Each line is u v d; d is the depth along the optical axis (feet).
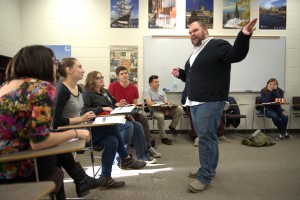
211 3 17.98
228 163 10.73
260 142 13.98
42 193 2.16
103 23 17.81
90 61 17.88
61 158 6.39
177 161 11.13
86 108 9.12
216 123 7.86
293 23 18.15
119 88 13.37
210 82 7.57
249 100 18.19
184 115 17.16
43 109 3.94
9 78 4.32
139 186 8.28
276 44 18.07
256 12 18.06
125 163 9.60
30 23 17.52
